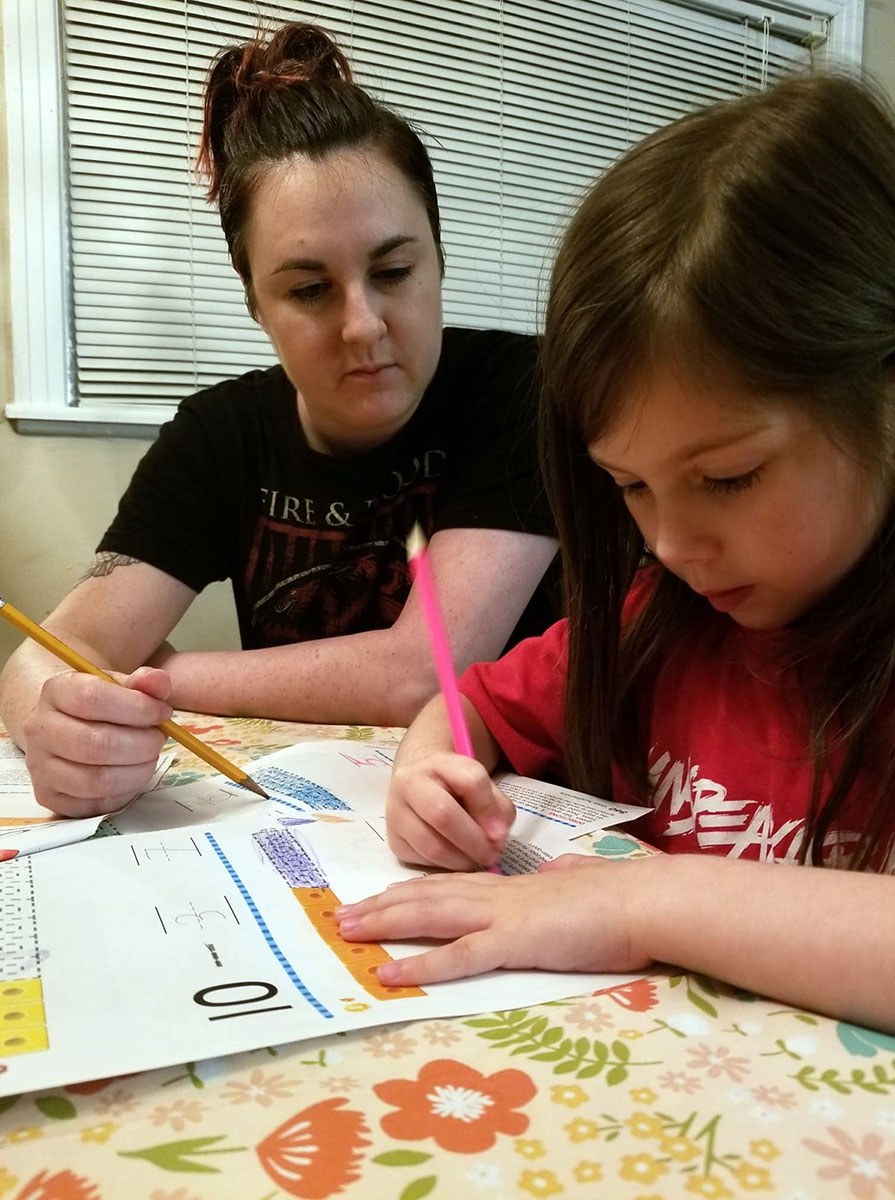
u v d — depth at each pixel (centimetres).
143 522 111
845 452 49
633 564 68
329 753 74
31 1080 28
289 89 97
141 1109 28
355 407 102
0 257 149
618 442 51
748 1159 25
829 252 47
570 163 196
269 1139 26
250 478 117
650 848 53
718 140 51
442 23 182
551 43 191
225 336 169
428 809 50
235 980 36
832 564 52
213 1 163
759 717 63
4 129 149
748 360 46
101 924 41
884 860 52
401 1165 25
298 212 92
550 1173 25
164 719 62
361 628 118
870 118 51
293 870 48
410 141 101
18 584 150
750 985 35
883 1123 27
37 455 150
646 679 70
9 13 148
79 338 158
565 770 73
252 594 120
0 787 68
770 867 39
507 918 39
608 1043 32
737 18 207
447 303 187
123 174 159
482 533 100
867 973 33
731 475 48
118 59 158
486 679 75
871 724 55
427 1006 34
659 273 48
